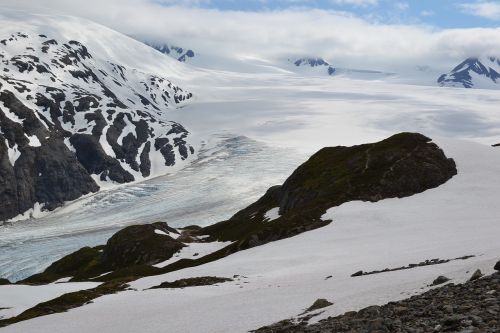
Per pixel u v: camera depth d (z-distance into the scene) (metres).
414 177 106.94
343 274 47.72
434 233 72.50
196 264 113.25
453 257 43.75
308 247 79.12
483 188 99.31
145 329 35.91
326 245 77.94
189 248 140.62
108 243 160.62
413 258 49.12
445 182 106.31
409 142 121.38
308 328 22.28
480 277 22.66
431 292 22.91
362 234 81.81
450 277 27.03
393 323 17.41
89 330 41.19
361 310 23.16
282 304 34.69
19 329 48.81
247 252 90.25
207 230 159.75
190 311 40.03
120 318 44.22
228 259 87.94
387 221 87.75
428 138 124.62
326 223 95.06
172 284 66.75
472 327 14.05
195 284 64.31
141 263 140.00
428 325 16.02
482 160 112.38
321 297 34.03
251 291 46.69
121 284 81.19
